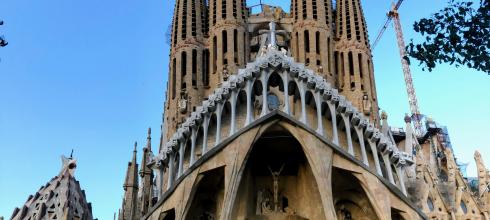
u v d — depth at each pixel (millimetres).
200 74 55469
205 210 47656
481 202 55906
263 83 46031
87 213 50219
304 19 57812
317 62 55719
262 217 47062
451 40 17297
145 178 52875
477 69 17125
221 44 56219
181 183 44156
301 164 48500
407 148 55625
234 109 45906
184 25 58625
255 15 61219
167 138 52031
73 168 51719
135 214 52531
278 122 44750
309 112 47750
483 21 16875
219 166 43875
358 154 47031
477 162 59219
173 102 54156
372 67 58250
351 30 58562
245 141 44094
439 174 69375
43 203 47281
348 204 47688
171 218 45188
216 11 58500
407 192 48594
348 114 46375
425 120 85125
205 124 46062
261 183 49281
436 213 50375
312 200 47031
